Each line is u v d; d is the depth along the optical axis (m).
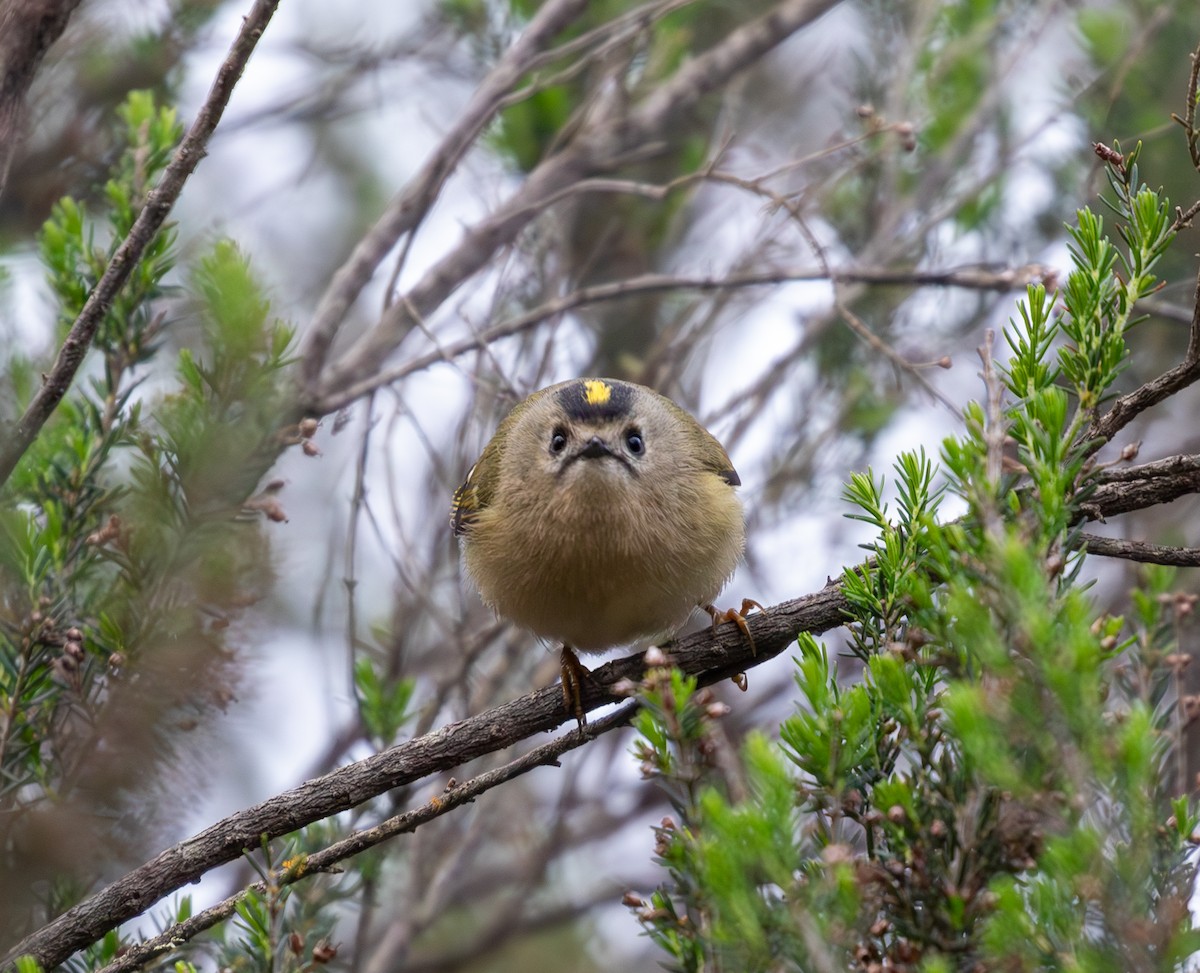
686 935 6.23
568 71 12.05
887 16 14.95
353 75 14.80
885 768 6.60
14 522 9.05
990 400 6.71
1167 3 12.33
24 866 8.59
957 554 6.42
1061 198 14.03
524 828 14.50
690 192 14.24
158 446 9.36
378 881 10.04
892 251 13.67
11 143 8.37
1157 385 7.16
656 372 13.57
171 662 8.95
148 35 13.51
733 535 9.88
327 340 11.81
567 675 8.87
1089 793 5.45
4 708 8.67
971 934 5.80
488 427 12.41
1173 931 5.18
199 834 7.91
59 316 9.91
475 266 12.77
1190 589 12.02
